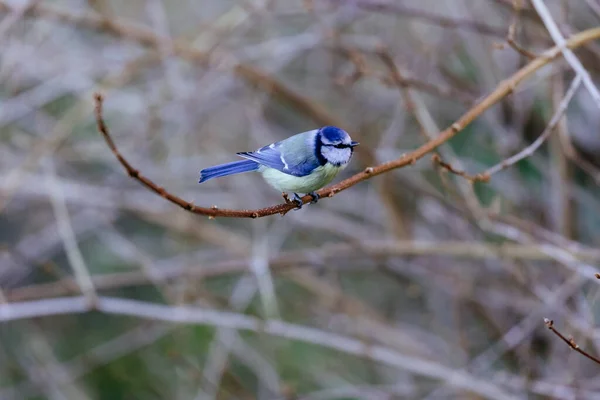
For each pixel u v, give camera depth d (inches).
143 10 564.1
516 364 474.3
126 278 490.0
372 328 508.4
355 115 544.7
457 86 491.2
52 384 539.5
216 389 453.1
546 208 479.5
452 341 513.0
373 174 272.4
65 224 424.2
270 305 462.6
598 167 502.6
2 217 588.1
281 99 507.8
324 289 534.3
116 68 512.7
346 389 453.7
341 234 521.3
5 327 588.1
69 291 464.8
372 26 518.3
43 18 457.1
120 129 539.5
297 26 577.3
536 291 435.5
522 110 460.1
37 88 502.9
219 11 578.2
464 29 442.9
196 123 511.5
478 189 509.4
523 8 364.2
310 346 542.9
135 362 593.3
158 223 567.8
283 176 310.8
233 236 538.0
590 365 424.8
